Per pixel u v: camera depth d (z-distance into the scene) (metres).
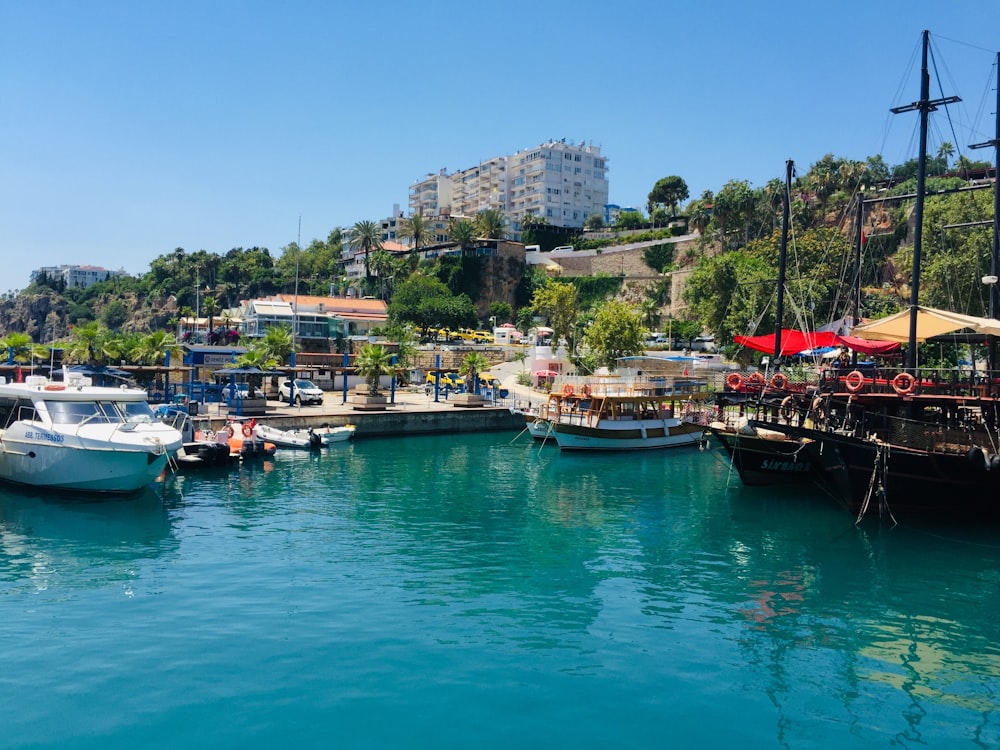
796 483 37.06
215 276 177.38
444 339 111.06
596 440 49.56
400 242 172.00
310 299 113.31
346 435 50.38
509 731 13.33
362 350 59.06
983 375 34.62
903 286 85.88
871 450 28.08
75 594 19.72
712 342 92.88
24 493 31.08
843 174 106.38
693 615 19.30
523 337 115.25
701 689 15.16
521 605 19.72
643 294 121.88
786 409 34.06
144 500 30.91
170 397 51.62
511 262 132.00
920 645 17.58
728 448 36.22
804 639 17.80
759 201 111.88
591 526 28.77
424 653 16.47
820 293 71.25
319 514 29.50
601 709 14.20
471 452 48.69
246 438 42.75
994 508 29.25
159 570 21.86
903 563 24.05
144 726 13.24
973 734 13.70
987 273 59.03
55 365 55.53
